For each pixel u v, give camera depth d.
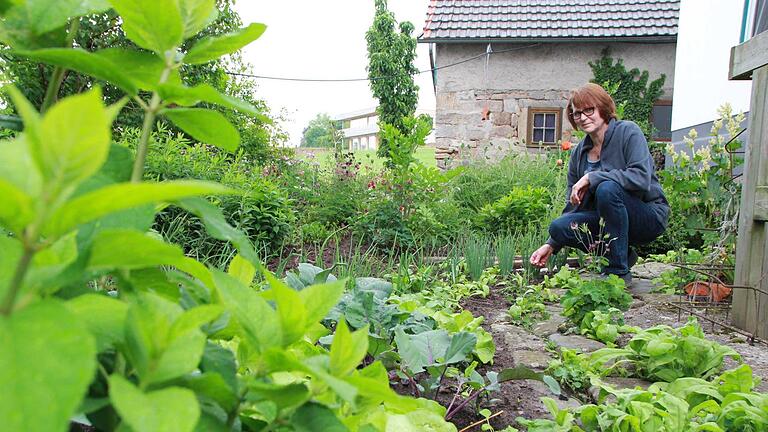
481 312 3.54
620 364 2.32
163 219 4.31
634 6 11.14
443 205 6.65
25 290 0.31
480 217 6.73
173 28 0.48
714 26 7.30
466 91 10.89
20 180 0.30
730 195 4.66
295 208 6.56
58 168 0.27
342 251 5.57
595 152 4.39
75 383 0.26
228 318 0.54
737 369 1.68
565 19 10.95
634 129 4.16
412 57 17.73
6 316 0.27
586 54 10.64
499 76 10.80
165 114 0.47
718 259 4.05
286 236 5.31
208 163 5.39
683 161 5.48
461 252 5.42
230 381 0.46
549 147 10.45
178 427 0.30
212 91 0.44
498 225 6.54
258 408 0.48
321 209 6.38
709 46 7.45
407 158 6.30
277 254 5.20
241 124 7.82
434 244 5.79
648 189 4.07
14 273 0.30
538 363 2.40
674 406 1.48
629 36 10.29
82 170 0.28
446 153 10.94
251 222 4.89
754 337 2.77
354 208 6.50
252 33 0.50
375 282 2.26
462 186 7.87
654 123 10.64
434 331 1.82
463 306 3.68
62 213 0.28
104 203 0.28
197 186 0.27
